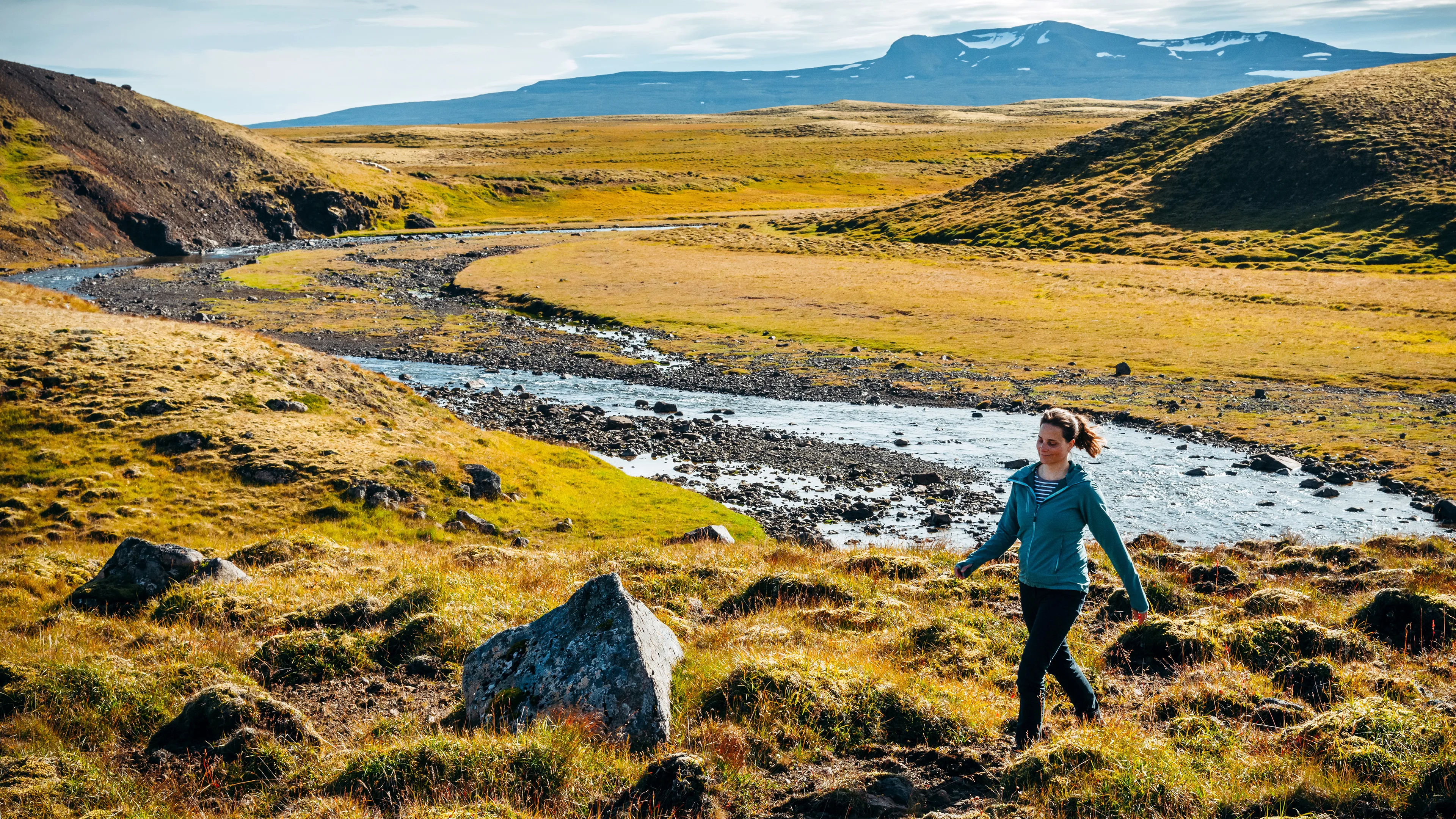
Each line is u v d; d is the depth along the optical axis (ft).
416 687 32.37
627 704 25.13
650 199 621.72
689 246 365.20
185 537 72.54
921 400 147.43
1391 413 127.24
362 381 121.19
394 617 39.42
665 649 28.76
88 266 331.36
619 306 234.99
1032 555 23.16
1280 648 30.40
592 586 28.09
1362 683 26.96
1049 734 24.21
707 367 174.40
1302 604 36.99
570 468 107.24
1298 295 221.46
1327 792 19.35
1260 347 173.27
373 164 625.41
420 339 200.75
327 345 192.85
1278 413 130.11
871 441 124.47
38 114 416.46
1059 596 22.98
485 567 56.13
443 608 38.75
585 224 504.02
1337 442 114.83
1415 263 260.62
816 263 313.53
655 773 21.84
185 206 422.41
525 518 87.04
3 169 370.53
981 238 374.22
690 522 87.61
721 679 27.73
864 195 644.69
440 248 383.24
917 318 216.13
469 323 220.43
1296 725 23.49
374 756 23.40
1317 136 366.02
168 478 84.17
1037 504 23.16
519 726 25.40
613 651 26.05
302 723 27.37
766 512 93.76
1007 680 30.40
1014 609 41.04
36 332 112.06
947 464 112.68
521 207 591.78
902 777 22.39
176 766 25.02
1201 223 339.57
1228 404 136.46
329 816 21.30
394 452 97.91
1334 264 270.67
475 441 111.34
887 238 403.34
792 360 178.40
